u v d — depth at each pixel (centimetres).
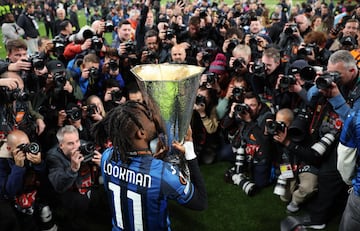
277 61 388
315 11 1109
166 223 184
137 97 378
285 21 875
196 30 553
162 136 181
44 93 367
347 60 267
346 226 228
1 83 312
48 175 309
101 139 201
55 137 365
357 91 259
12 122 341
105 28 484
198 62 466
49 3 1681
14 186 280
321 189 320
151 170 173
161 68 185
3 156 290
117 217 187
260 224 338
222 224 340
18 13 1373
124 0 1908
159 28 580
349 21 512
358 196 214
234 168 403
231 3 2298
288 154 346
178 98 157
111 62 405
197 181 188
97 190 366
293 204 345
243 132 392
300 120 316
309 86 355
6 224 289
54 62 393
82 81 409
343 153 214
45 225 326
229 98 427
